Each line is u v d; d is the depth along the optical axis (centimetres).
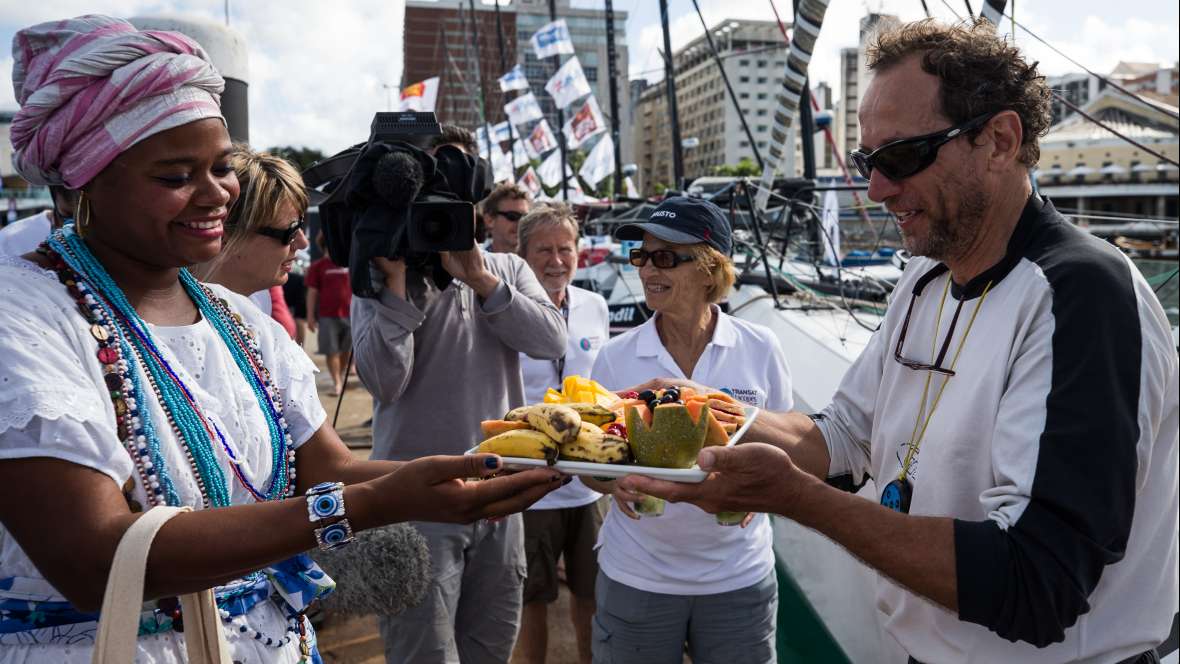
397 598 234
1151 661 155
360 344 265
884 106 155
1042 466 132
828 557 310
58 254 127
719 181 1088
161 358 128
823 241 601
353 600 231
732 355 268
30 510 108
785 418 189
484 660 283
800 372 390
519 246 386
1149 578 150
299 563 149
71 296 123
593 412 160
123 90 117
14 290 117
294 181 252
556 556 338
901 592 167
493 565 279
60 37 118
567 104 1653
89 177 120
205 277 235
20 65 123
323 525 118
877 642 271
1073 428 131
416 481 123
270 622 142
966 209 152
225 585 136
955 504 153
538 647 339
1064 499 129
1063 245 147
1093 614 148
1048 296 142
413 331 268
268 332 159
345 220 268
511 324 281
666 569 242
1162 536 150
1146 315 140
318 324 877
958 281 163
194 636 124
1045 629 132
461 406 280
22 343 111
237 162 240
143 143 120
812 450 184
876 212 619
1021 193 155
